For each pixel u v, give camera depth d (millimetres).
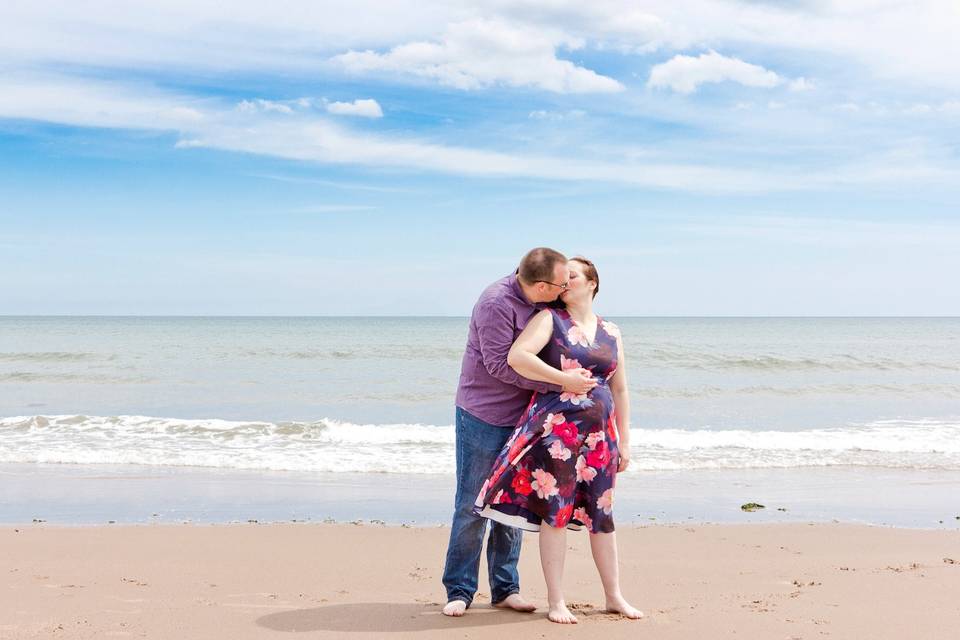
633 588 5102
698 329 77875
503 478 3986
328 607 4430
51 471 9938
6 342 41656
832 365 26453
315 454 11188
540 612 4227
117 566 5562
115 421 13453
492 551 4348
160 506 8094
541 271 3805
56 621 4078
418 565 5746
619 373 4223
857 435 13047
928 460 11125
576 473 4016
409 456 11094
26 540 6395
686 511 8164
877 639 3760
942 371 25672
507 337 3906
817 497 8891
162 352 32031
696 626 3971
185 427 13047
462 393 4160
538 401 3988
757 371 25359
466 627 3934
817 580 5219
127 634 3852
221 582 5125
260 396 19266
